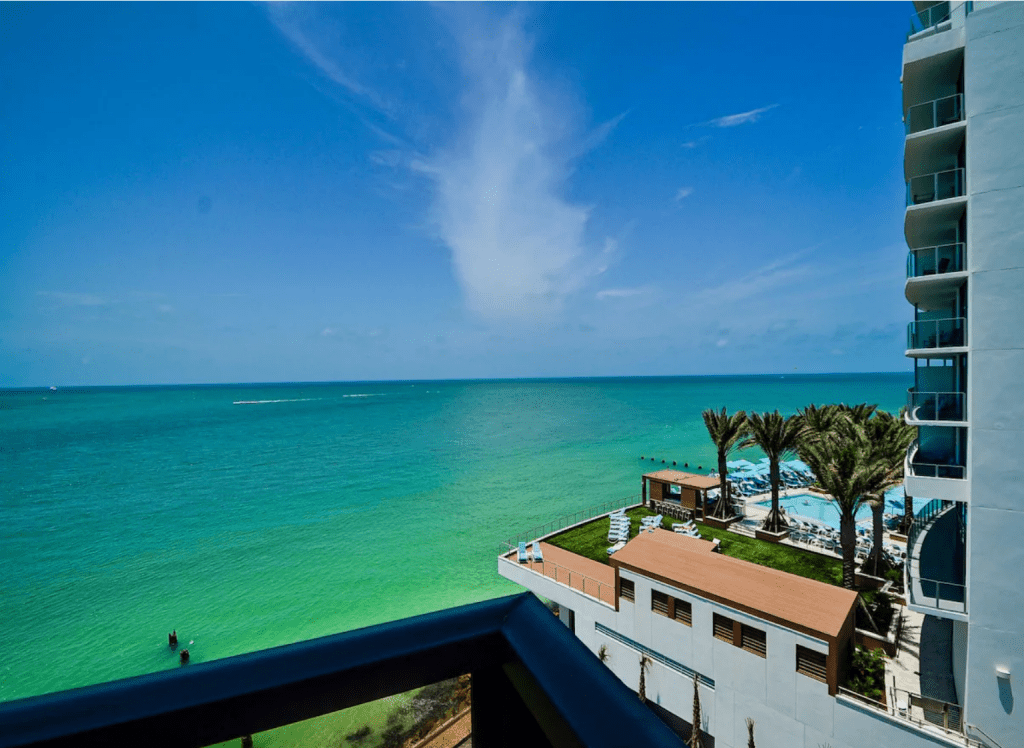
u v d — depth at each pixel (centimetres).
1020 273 1452
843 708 1664
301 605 4134
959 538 1981
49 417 19475
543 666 133
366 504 6869
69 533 5953
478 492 7362
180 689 130
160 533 5881
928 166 1978
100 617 3991
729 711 1923
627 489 7388
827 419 3991
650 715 110
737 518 3716
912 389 1917
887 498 4269
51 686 3225
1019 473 1441
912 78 1877
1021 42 1477
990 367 1482
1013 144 1476
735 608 1914
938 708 1609
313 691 138
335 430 14375
